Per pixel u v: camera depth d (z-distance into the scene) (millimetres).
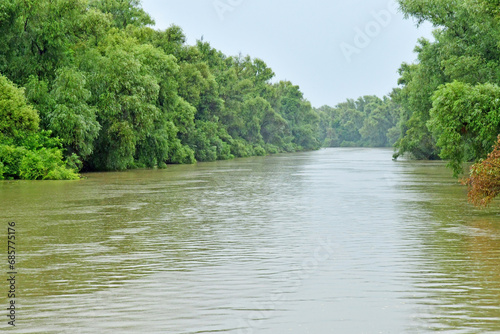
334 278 11633
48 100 49531
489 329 8320
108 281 11492
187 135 89500
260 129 145625
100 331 8398
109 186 38594
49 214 22812
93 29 55938
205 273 12180
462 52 39375
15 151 45156
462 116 27672
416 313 9164
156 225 19641
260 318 9016
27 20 49875
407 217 21484
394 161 85562
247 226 19328
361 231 18016
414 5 38812
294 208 24859
